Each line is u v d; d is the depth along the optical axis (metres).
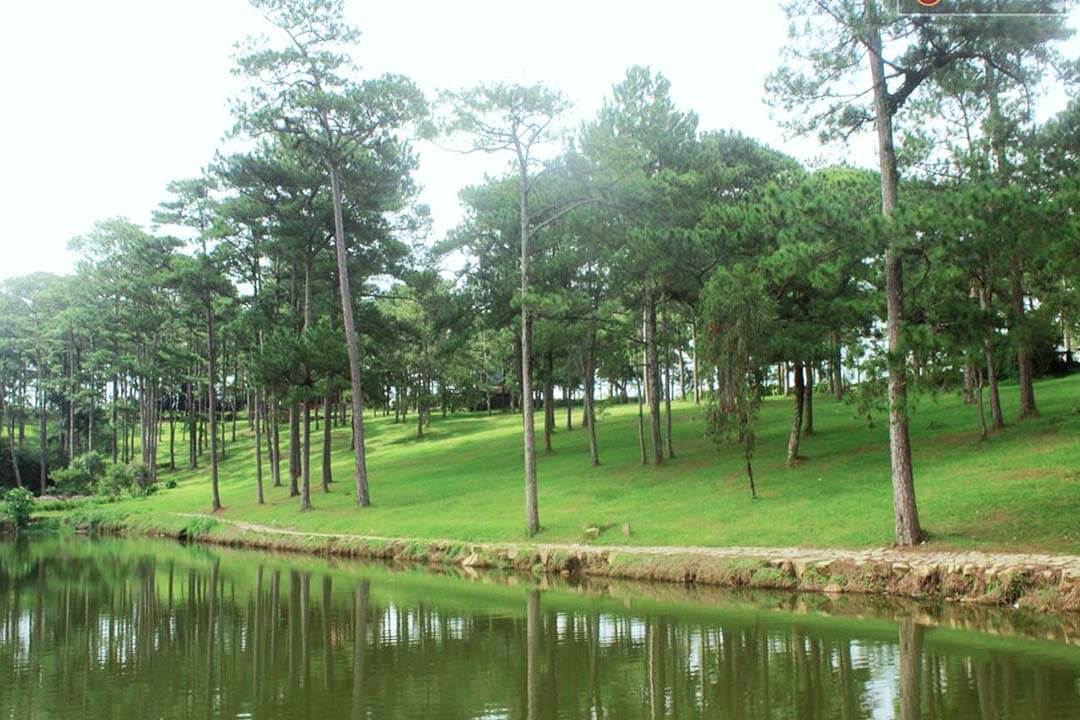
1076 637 14.66
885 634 15.43
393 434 75.75
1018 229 18.06
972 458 29.12
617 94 38.06
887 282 21.00
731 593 20.86
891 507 24.34
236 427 97.56
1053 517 20.55
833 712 11.10
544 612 19.44
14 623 20.62
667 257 32.78
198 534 43.69
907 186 24.78
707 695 12.24
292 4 38.81
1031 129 21.47
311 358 41.84
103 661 16.14
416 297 45.19
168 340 77.50
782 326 32.28
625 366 59.12
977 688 11.80
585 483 37.69
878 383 20.69
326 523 38.12
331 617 19.97
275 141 46.25
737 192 37.19
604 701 12.18
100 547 41.81
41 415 74.06
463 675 14.07
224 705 12.62
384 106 40.41
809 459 34.81
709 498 30.45
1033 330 20.84
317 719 11.67
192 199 50.75
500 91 28.83
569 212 35.22
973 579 18.02
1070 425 30.92
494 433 66.62
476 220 40.41
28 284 82.50
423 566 29.48
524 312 30.53
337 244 41.72
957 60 20.33
